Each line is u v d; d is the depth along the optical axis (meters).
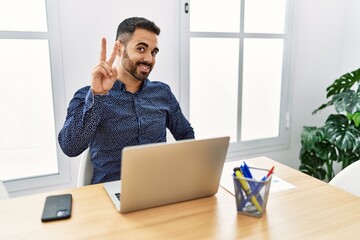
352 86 2.45
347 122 2.31
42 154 1.97
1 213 0.95
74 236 0.83
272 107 2.69
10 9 1.76
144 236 0.83
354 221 0.91
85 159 1.45
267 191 0.95
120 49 1.45
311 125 2.84
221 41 2.35
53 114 1.95
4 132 1.86
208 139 0.95
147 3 2.02
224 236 0.84
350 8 2.66
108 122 1.44
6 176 1.91
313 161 2.52
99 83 1.17
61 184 2.00
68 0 1.83
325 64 2.76
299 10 2.55
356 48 2.63
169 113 1.67
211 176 1.02
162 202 0.99
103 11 1.92
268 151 2.70
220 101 2.44
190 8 2.19
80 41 1.90
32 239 0.81
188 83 2.26
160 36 2.09
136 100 1.53
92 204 1.01
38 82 1.89
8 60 1.80
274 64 2.60
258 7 2.44
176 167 0.94
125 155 0.85
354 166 1.35
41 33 1.81
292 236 0.84
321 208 0.99
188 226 0.89
